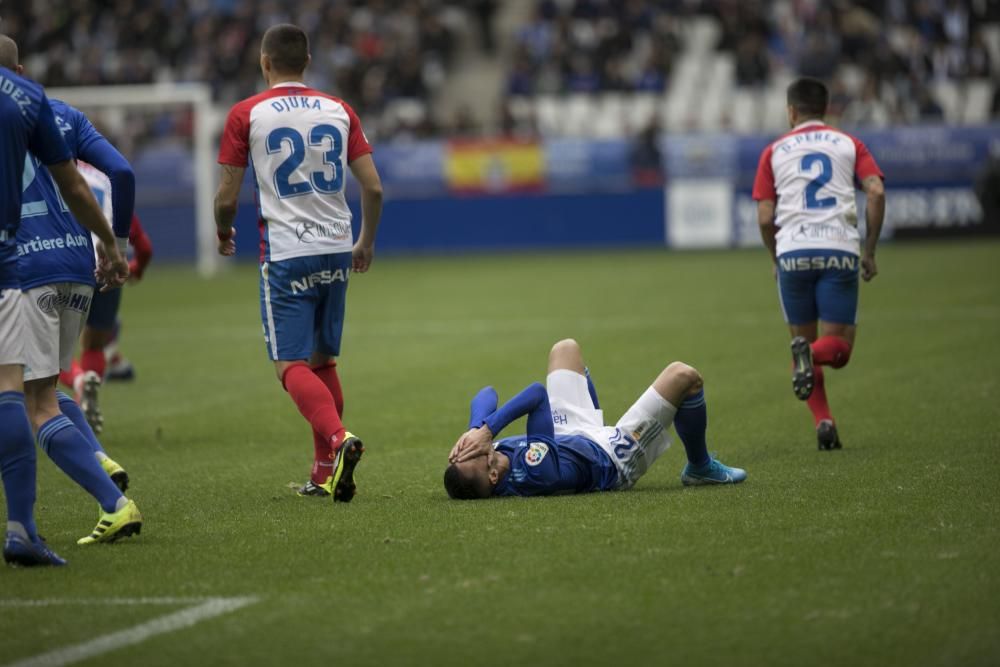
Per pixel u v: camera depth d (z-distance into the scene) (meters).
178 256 100.06
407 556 17.70
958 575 15.95
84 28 116.31
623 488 22.00
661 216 99.38
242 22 113.44
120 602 15.91
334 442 21.00
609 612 14.91
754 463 24.80
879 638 13.84
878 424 28.97
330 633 14.48
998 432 27.08
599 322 53.62
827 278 27.05
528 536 18.56
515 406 21.55
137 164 99.81
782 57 112.56
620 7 114.62
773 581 15.91
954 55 108.75
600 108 110.44
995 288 59.72
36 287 19.31
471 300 65.44
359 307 64.19
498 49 122.12
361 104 108.00
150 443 30.31
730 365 39.97
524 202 100.75
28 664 13.77
